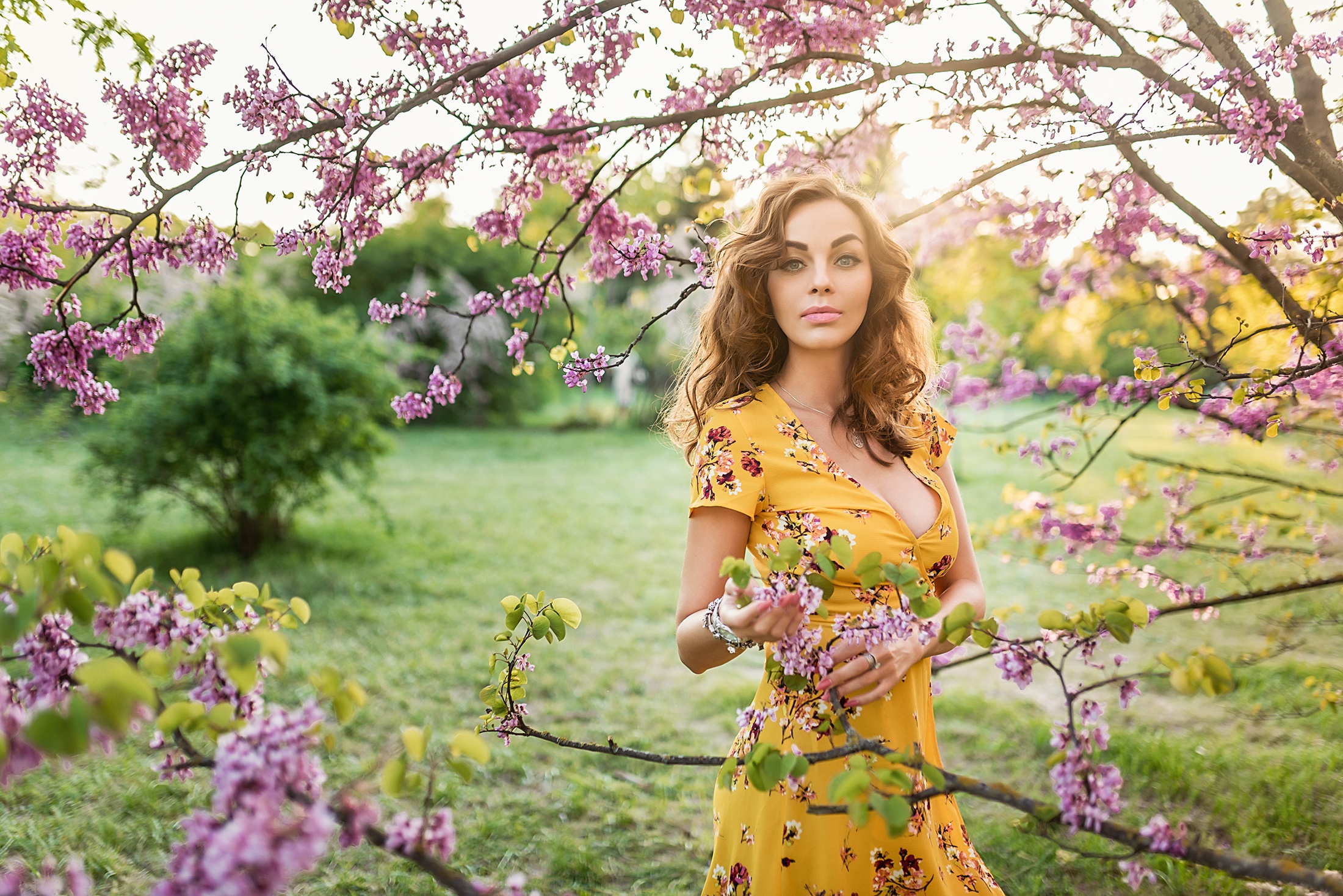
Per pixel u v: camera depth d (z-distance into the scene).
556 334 20.81
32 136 1.78
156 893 0.80
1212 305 3.19
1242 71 1.85
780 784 1.57
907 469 1.76
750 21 1.92
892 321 1.85
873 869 1.53
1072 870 2.83
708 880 1.73
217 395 6.58
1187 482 3.37
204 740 3.28
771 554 1.56
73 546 0.90
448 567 6.98
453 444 16.58
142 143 1.82
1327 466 3.28
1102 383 3.03
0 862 2.68
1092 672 4.73
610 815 3.20
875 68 1.92
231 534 7.07
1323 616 4.34
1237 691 4.36
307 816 0.82
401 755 1.00
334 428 7.17
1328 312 2.09
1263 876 1.00
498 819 3.15
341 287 1.92
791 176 1.90
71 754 0.74
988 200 2.62
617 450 16.08
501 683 1.77
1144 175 2.11
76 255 1.88
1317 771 3.37
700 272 2.10
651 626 5.65
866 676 1.48
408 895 2.69
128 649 1.10
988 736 3.94
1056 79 1.88
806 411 1.76
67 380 1.88
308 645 4.99
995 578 6.80
